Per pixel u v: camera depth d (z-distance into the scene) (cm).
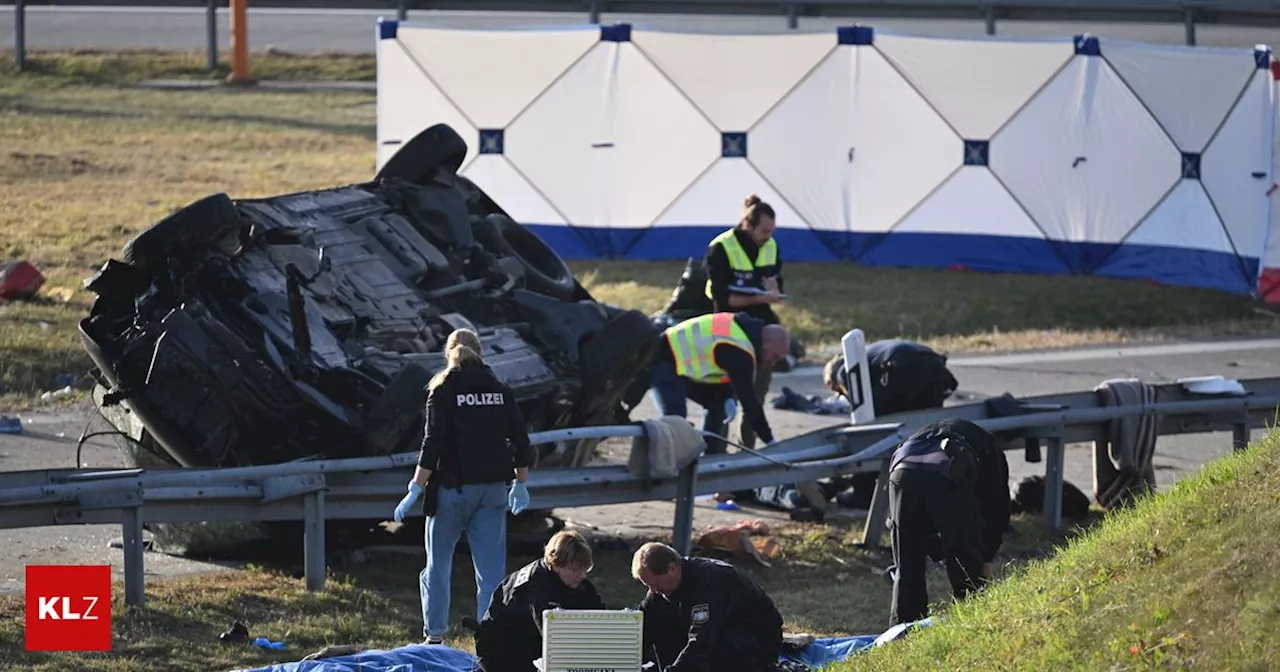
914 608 3084
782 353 4372
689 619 2575
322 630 3222
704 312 5188
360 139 11850
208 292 3772
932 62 8688
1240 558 2309
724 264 4897
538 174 8912
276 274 3903
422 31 8812
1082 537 3009
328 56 15525
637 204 8931
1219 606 2222
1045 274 8706
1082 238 8656
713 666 2519
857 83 8775
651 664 2600
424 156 4531
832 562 3994
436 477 3056
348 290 4047
